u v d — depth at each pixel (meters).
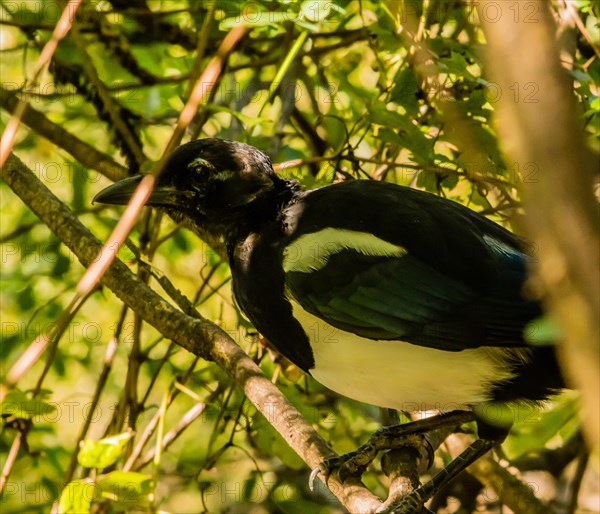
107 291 14.54
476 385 8.83
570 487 11.91
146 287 9.31
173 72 14.18
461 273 8.66
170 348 11.80
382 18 10.63
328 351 9.05
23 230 14.48
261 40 13.33
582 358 2.71
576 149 2.68
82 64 13.28
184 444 13.97
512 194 11.38
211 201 9.66
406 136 10.27
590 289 2.69
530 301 8.58
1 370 14.30
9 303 15.35
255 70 13.48
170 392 10.73
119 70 13.57
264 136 12.97
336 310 8.81
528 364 8.66
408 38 9.70
